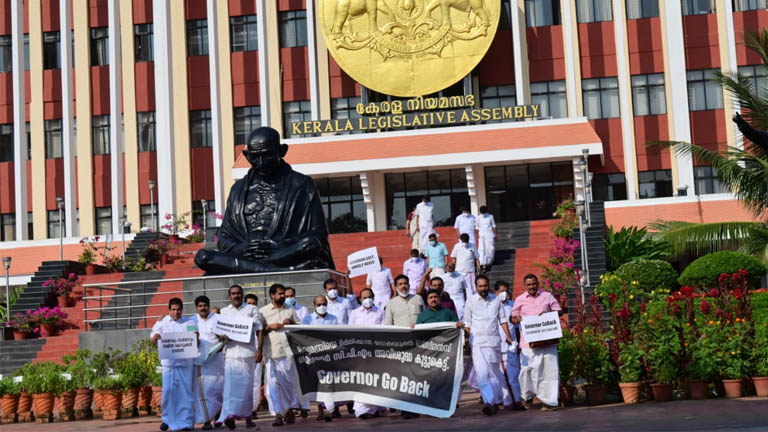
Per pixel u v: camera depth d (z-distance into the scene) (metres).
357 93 38.06
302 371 13.05
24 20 40.22
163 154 38.38
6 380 16.91
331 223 36.78
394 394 12.91
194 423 13.08
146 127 39.19
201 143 38.75
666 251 26.72
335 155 34.31
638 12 37.03
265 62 38.16
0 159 39.97
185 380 13.00
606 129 36.72
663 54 36.59
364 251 18.94
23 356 22.50
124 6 39.66
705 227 26.84
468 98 35.59
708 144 36.00
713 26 36.41
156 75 38.66
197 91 38.91
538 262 25.94
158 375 16.52
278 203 22.11
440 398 12.83
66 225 38.81
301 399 13.05
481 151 33.53
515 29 36.88
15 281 34.84
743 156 26.89
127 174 38.97
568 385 13.95
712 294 14.57
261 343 13.01
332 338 13.07
